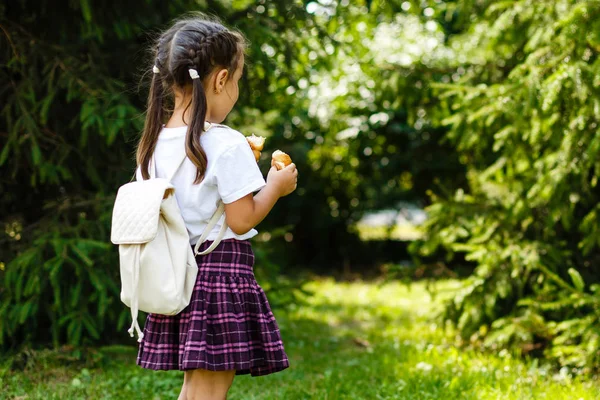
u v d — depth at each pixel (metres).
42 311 3.88
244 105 4.86
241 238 2.10
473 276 4.37
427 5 6.43
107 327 4.23
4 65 3.73
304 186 9.73
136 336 4.21
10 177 4.10
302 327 5.59
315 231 10.32
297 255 10.41
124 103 3.92
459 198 4.59
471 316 4.40
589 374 3.59
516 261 4.13
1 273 3.75
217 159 2.00
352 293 7.75
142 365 2.10
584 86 3.36
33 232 3.92
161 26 4.35
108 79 3.96
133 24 4.24
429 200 9.50
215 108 2.13
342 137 9.50
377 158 9.54
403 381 3.44
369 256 10.43
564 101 3.56
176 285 1.96
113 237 2.00
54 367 3.71
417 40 8.43
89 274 3.68
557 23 3.40
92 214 4.09
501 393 3.22
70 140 4.13
